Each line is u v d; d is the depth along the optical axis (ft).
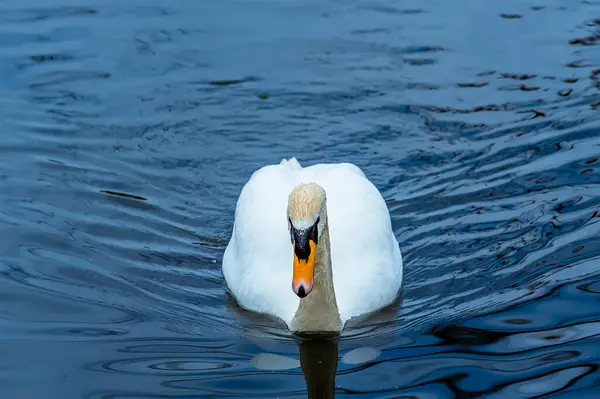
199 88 66.64
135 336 42.73
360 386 38.47
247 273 46.80
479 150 59.52
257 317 45.68
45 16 75.00
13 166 57.93
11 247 49.80
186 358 41.01
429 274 48.37
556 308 43.62
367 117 63.77
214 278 48.88
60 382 38.73
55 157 59.26
